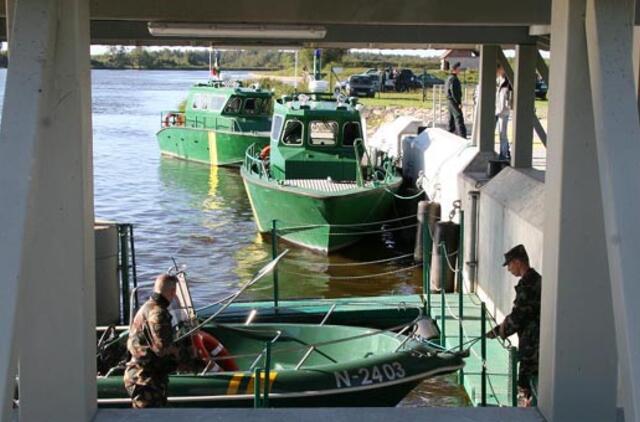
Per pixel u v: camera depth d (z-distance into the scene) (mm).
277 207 19141
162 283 6480
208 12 5316
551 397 3449
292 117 19625
